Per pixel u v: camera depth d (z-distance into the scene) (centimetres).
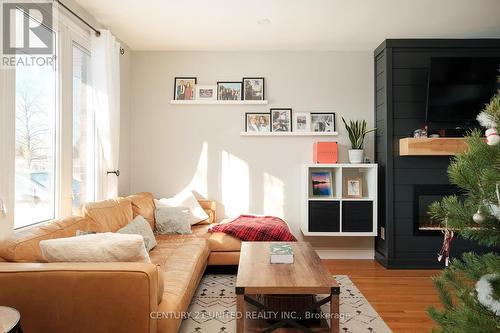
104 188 341
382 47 408
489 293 105
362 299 293
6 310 139
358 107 437
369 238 436
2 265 163
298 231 438
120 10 321
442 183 392
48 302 156
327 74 438
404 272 374
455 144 366
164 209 373
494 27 365
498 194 106
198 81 439
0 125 206
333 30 373
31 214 243
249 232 346
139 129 439
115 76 344
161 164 439
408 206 392
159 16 335
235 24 356
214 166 439
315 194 425
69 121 286
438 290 137
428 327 242
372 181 404
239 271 222
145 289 157
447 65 376
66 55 282
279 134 434
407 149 369
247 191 438
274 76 439
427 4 312
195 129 439
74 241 176
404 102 394
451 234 140
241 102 434
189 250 288
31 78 242
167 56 439
